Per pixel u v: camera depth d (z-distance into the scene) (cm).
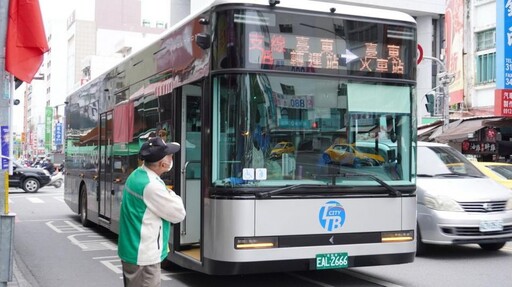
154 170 418
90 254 973
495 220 848
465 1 2456
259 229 575
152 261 400
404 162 654
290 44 604
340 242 608
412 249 650
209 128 598
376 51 645
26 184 2619
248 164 577
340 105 623
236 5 589
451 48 2591
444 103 1923
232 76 584
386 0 3906
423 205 877
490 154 1895
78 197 1358
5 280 643
